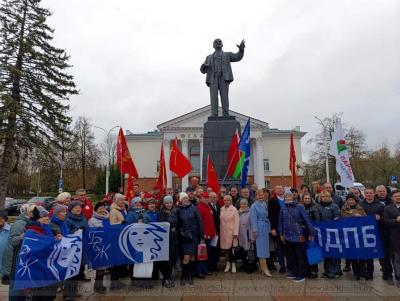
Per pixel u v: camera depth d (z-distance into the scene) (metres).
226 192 10.30
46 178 46.62
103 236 7.07
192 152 55.06
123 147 10.53
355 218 7.75
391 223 7.13
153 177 57.53
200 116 54.12
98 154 53.22
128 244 7.20
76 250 6.17
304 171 55.50
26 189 52.59
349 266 8.83
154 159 58.16
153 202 8.45
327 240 7.91
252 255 8.31
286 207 8.00
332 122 38.97
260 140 52.31
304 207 8.19
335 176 41.50
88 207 8.88
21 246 5.51
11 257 6.02
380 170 44.91
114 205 7.90
